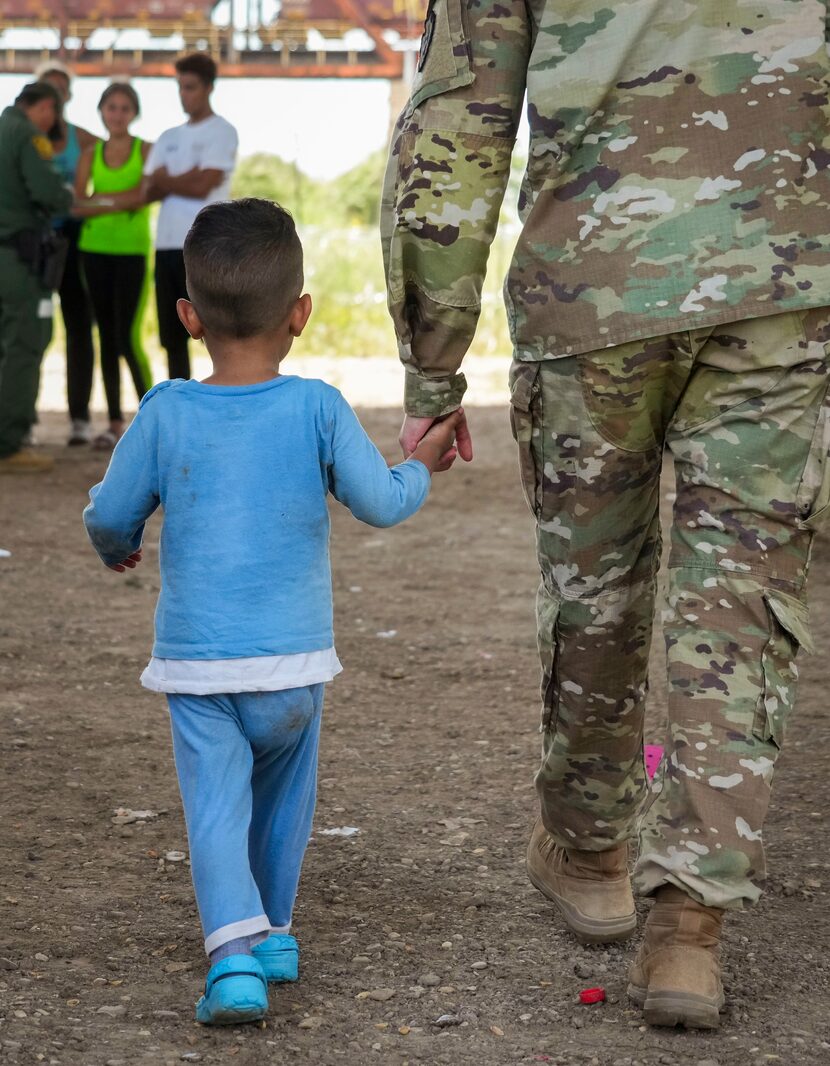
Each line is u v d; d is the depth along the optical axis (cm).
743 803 250
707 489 261
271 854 287
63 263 997
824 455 257
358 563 770
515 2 266
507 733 482
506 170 274
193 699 270
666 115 256
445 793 421
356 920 326
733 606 257
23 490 954
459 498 976
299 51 3116
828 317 256
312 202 3128
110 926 319
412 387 287
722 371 257
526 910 333
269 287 273
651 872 254
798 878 350
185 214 980
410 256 277
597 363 260
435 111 271
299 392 273
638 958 271
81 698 515
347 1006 279
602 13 257
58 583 708
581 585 277
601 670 281
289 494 270
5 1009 272
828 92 256
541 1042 262
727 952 305
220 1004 258
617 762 291
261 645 267
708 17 254
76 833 382
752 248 253
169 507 271
